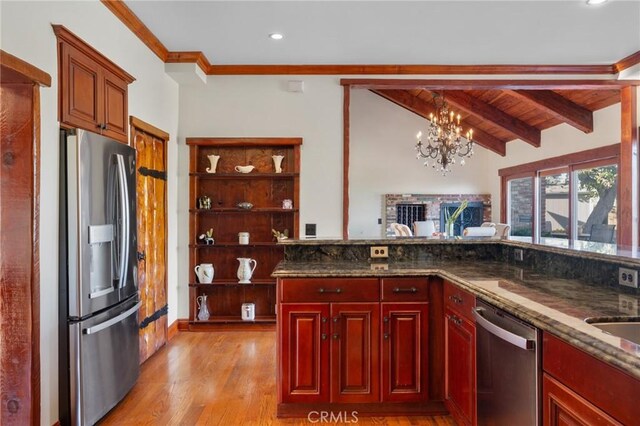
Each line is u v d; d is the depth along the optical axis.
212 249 4.38
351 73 4.22
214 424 2.33
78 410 2.17
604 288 1.82
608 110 5.51
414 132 8.95
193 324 4.18
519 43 3.63
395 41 3.59
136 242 2.79
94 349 2.28
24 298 1.97
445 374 2.33
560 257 2.21
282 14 3.09
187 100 4.25
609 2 2.92
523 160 7.71
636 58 3.94
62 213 2.18
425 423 2.33
